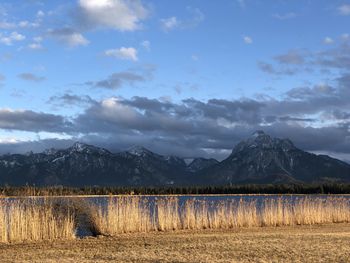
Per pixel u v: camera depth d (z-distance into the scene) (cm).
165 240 3081
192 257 2344
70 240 3073
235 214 4156
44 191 3519
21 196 3350
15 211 3073
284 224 4353
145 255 2427
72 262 2222
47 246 2827
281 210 4394
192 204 3975
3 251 2639
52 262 2217
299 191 14012
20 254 2523
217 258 2309
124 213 3538
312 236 3316
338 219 4775
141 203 3697
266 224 4244
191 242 2969
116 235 3338
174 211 3828
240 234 3488
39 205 3259
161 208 3744
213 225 3947
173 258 2316
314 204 4759
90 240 3089
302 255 2388
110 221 3425
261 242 2931
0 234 2966
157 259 2292
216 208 4166
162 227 3691
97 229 3394
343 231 3856
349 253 2448
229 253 2470
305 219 4519
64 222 3228
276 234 3481
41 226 3148
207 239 3123
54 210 3328
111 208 3466
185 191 13138
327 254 2416
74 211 3394
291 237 3244
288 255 2391
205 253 2480
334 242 2923
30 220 3108
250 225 4159
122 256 2402
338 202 5034
